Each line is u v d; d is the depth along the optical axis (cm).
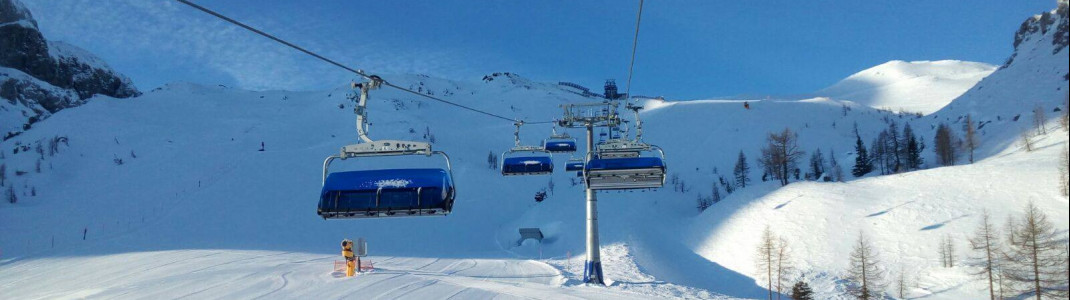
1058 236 6122
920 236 6931
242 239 9900
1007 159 9875
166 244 9069
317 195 14338
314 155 18475
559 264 5488
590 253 3578
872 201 8375
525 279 4078
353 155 1484
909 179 9044
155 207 13100
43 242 9850
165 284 2750
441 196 1425
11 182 17050
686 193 15262
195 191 14612
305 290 2470
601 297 2552
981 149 15650
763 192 10062
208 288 2550
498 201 15125
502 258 8262
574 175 19288
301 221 11819
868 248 6431
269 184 15162
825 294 5841
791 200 9144
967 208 7362
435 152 1494
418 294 2353
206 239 9794
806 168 19588
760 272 6912
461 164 19638
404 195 1430
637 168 1981
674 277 6456
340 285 2623
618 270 4906
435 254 8375
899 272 6234
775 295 6147
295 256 6231
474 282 2975
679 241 9362
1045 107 17775
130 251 8069
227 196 13962
